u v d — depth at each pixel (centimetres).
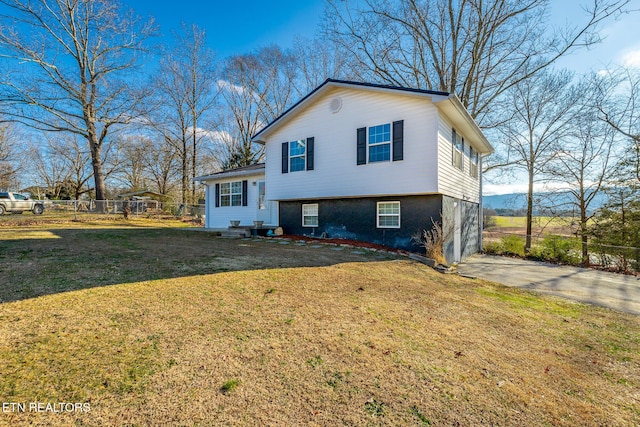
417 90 889
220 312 388
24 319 330
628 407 255
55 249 707
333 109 1088
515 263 1143
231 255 747
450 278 720
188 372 259
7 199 1902
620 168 1191
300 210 1252
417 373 284
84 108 2084
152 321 348
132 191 3738
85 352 277
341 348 321
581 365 326
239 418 212
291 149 1207
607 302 612
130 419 204
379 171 986
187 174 3147
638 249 1047
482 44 1622
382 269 707
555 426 225
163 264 610
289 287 513
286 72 2886
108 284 462
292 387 250
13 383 229
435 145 886
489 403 246
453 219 1061
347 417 220
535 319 466
